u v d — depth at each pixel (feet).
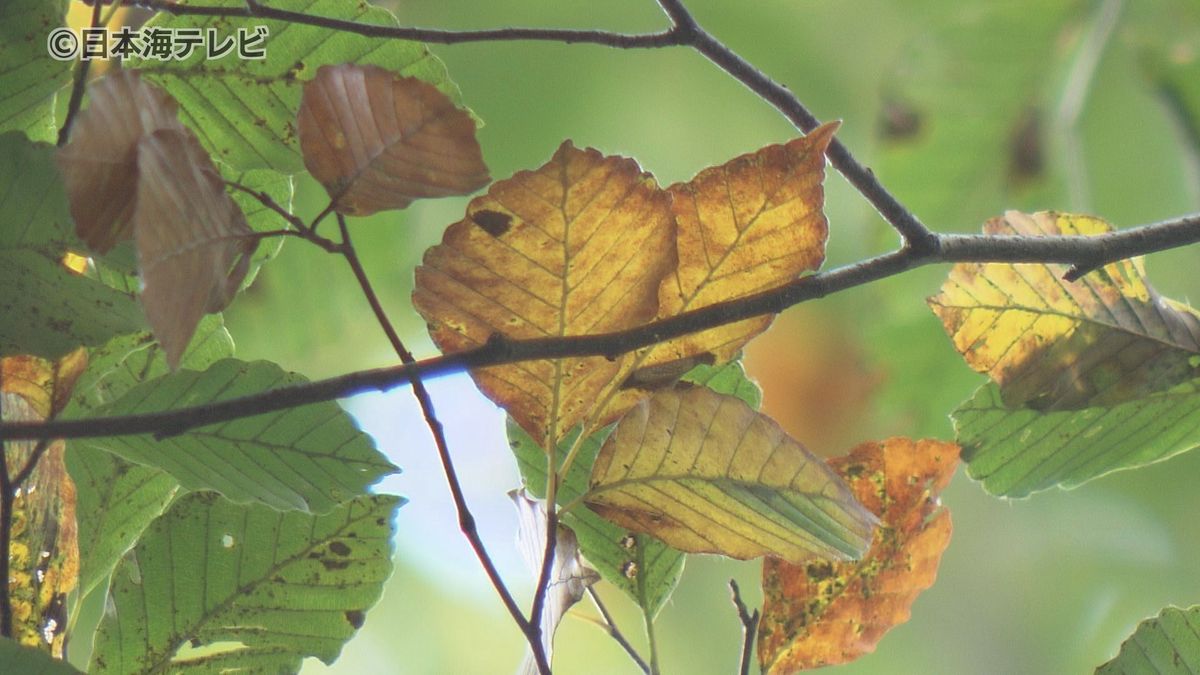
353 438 5.06
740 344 5.04
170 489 5.14
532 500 5.17
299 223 4.92
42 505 5.07
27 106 5.02
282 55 5.12
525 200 4.95
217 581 5.12
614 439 5.03
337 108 4.90
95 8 5.05
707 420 5.01
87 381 5.09
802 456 5.01
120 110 4.84
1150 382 5.25
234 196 5.13
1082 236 5.16
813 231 5.02
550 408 5.03
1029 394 5.27
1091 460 5.33
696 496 5.03
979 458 5.31
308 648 5.13
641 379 5.03
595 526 5.17
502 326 5.00
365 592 5.14
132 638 5.10
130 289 5.09
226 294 4.90
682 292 5.03
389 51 5.14
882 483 5.19
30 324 4.93
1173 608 5.11
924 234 5.09
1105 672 5.10
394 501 5.13
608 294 5.00
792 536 5.02
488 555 4.97
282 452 5.05
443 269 4.97
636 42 5.12
